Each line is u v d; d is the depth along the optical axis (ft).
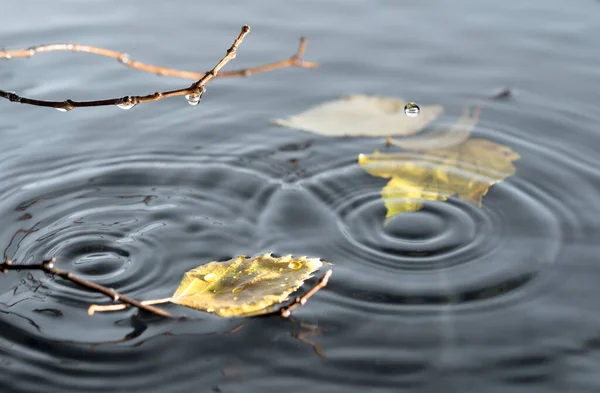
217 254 2.54
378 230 2.58
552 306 2.47
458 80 2.87
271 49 2.95
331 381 2.40
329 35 2.99
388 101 2.82
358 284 2.50
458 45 2.96
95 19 3.02
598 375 2.40
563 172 2.67
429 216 2.60
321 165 2.70
